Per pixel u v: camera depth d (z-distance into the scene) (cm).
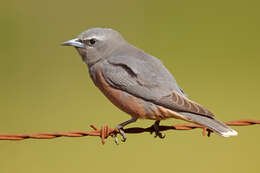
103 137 818
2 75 1558
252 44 1661
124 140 866
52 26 1739
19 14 1798
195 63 1562
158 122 876
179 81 1474
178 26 1752
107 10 1842
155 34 1703
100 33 941
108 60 912
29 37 1714
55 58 1648
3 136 782
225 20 1783
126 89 876
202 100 1379
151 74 867
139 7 1855
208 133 852
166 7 1853
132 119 885
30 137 787
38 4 1866
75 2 1883
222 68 1548
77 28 1727
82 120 1306
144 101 863
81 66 1619
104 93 919
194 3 1883
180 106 823
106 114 1333
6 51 1658
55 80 1533
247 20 1775
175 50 1628
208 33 1706
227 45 1659
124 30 1705
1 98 1442
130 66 875
